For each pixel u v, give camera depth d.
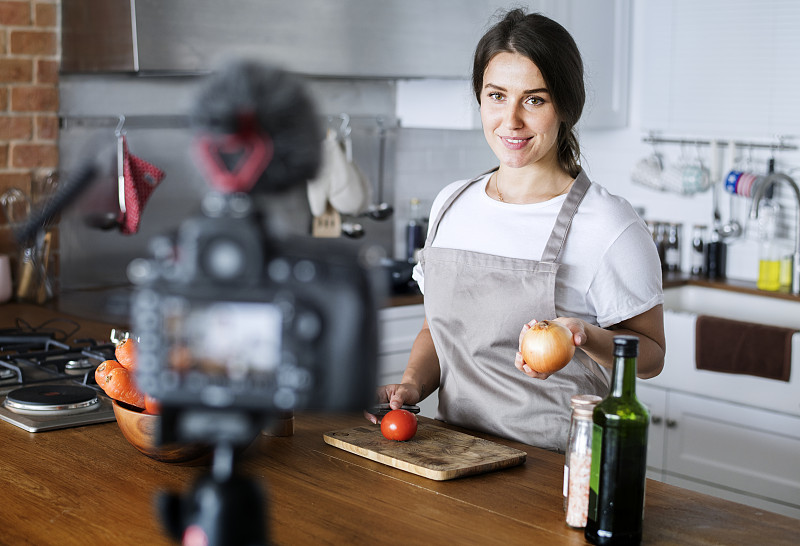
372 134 3.88
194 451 1.50
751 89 3.64
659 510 1.35
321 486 1.45
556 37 1.82
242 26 2.95
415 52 3.38
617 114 3.97
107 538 1.25
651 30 3.92
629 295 1.83
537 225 1.92
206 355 0.77
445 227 2.06
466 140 4.21
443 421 1.97
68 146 3.21
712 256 3.75
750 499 3.12
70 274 3.22
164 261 0.77
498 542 1.23
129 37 2.77
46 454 1.61
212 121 0.72
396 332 3.38
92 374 2.12
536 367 1.53
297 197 3.58
